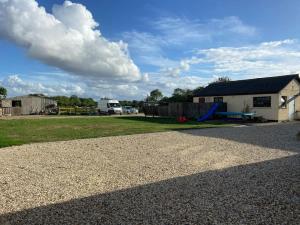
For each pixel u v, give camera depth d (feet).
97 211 15.89
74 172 24.41
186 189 19.54
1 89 206.90
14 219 14.92
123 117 112.16
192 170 24.82
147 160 29.04
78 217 15.12
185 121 87.15
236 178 22.08
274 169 24.82
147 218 14.90
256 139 43.96
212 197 17.90
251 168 25.34
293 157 30.09
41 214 15.56
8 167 26.23
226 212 15.57
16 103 157.69
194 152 33.32
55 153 32.91
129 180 21.94
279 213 15.38
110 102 154.81
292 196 17.93
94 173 24.06
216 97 104.88
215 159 29.37
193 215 15.23
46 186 20.58
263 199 17.44
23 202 17.39
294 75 88.22
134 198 17.89
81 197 18.22
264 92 87.45
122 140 43.27
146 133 52.60
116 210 15.99
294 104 90.07
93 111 160.66
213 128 62.34
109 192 19.15
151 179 22.13
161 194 18.58
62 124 74.33
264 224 14.12
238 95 96.02
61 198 18.06
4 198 18.12
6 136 48.29
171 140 43.14
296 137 45.68
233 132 53.88
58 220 14.76
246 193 18.56
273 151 33.68
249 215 15.16
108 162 28.19
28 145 38.60
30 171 24.79
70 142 41.37
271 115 86.22
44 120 91.50
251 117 89.30
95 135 49.67
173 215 15.25
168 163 27.58
